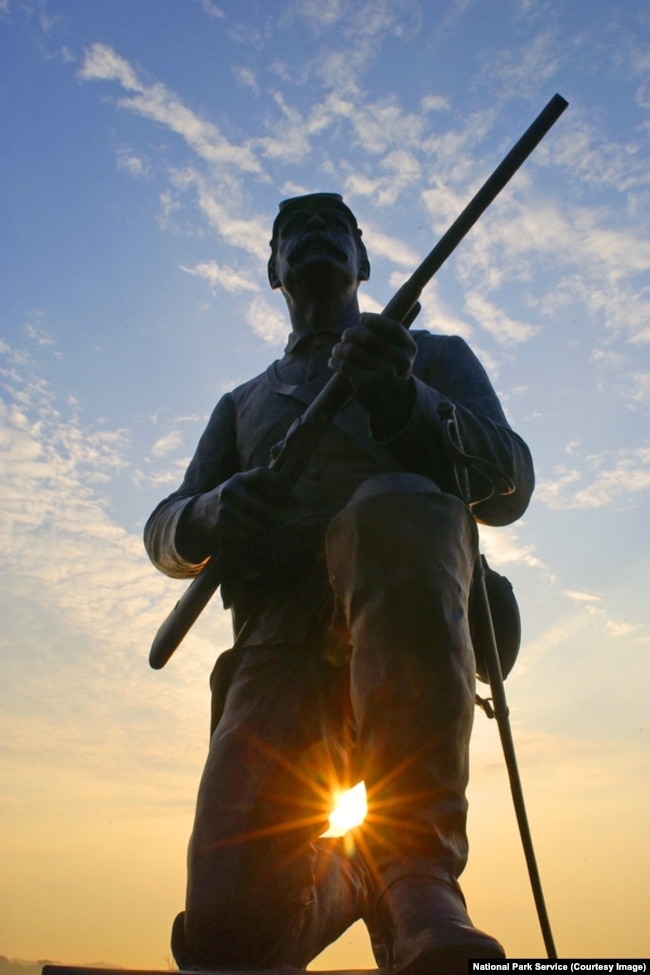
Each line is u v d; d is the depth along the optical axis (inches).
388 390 120.7
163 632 135.1
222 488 133.6
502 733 119.4
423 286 126.6
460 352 157.1
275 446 138.7
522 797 117.3
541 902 114.3
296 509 142.8
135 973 103.7
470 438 133.6
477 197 126.6
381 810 106.1
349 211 175.3
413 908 97.7
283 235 173.6
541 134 127.5
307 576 140.2
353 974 106.2
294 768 133.0
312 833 131.6
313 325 166.7
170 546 145.4
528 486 143.5
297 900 126.1
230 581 146.3
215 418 169.2
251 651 141.3
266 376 166.1
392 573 112.0
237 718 137.1
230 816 128.9
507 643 135.1
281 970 110.0
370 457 145.1
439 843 103.8
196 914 123.7
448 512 116.2
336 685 137.6
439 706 107.6
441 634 109.7
